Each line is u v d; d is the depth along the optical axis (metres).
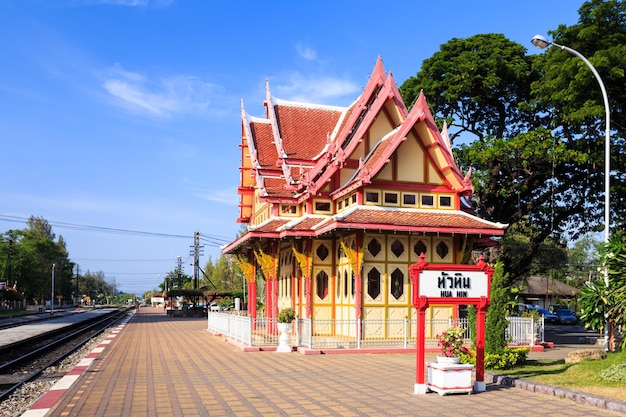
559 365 18.05
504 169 37.38
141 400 12.70
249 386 14.52
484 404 12.30
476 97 37.47
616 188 33.84
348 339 24.41
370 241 25.02
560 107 33.53
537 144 33.28
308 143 33.91
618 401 11.83
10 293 97.12
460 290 14.14
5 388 16.98
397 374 16.66
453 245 26.00
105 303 194.50
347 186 26.31
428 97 38.72
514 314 27.02
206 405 12.12
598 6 30.98
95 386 14.63
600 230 37.59
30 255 119.56
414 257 25.53
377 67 29.89
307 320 23.03
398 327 24.78
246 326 24.36
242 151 39.47
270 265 29.28
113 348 25.58
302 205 30.06
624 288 16.44
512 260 43.16
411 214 25.33
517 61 37.25
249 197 39.12
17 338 36.59
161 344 27.56
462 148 35.94
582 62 29.69
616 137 33.56
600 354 18.47
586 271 79.25
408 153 26.30
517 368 17.53
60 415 11.21
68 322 60.28
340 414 11.25
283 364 18.98
